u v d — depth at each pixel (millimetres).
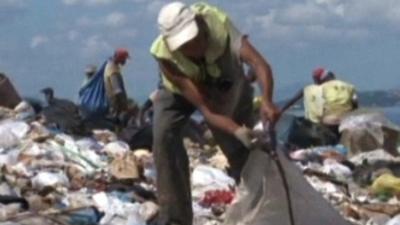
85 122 30422
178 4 13859
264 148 13664
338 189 21766
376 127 27922
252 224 13695
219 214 18016
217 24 13984
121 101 30922
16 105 31938
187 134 27391
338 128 30359
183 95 14422
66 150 22703
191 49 13844
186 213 14922
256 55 13914
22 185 18156
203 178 20281
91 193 18469
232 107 14398
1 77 32188
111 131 29750
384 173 23688
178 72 14094
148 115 29953
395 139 28000
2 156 21203
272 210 13680
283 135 29516
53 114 28203
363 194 21938
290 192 13719
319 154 26297
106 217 16359
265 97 13641
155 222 16172
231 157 14492
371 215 18734
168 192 14797
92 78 30750
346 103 30906
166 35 13836
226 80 14234
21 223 15172
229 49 14039
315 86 31188
